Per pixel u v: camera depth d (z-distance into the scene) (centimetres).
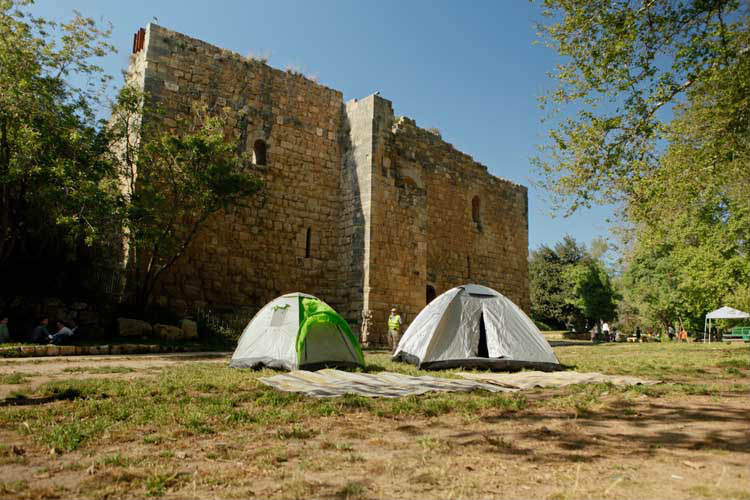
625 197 1301
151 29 1738
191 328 1575
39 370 914
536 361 1038
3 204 1416
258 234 1900
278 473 331
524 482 310
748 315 2881
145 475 324
